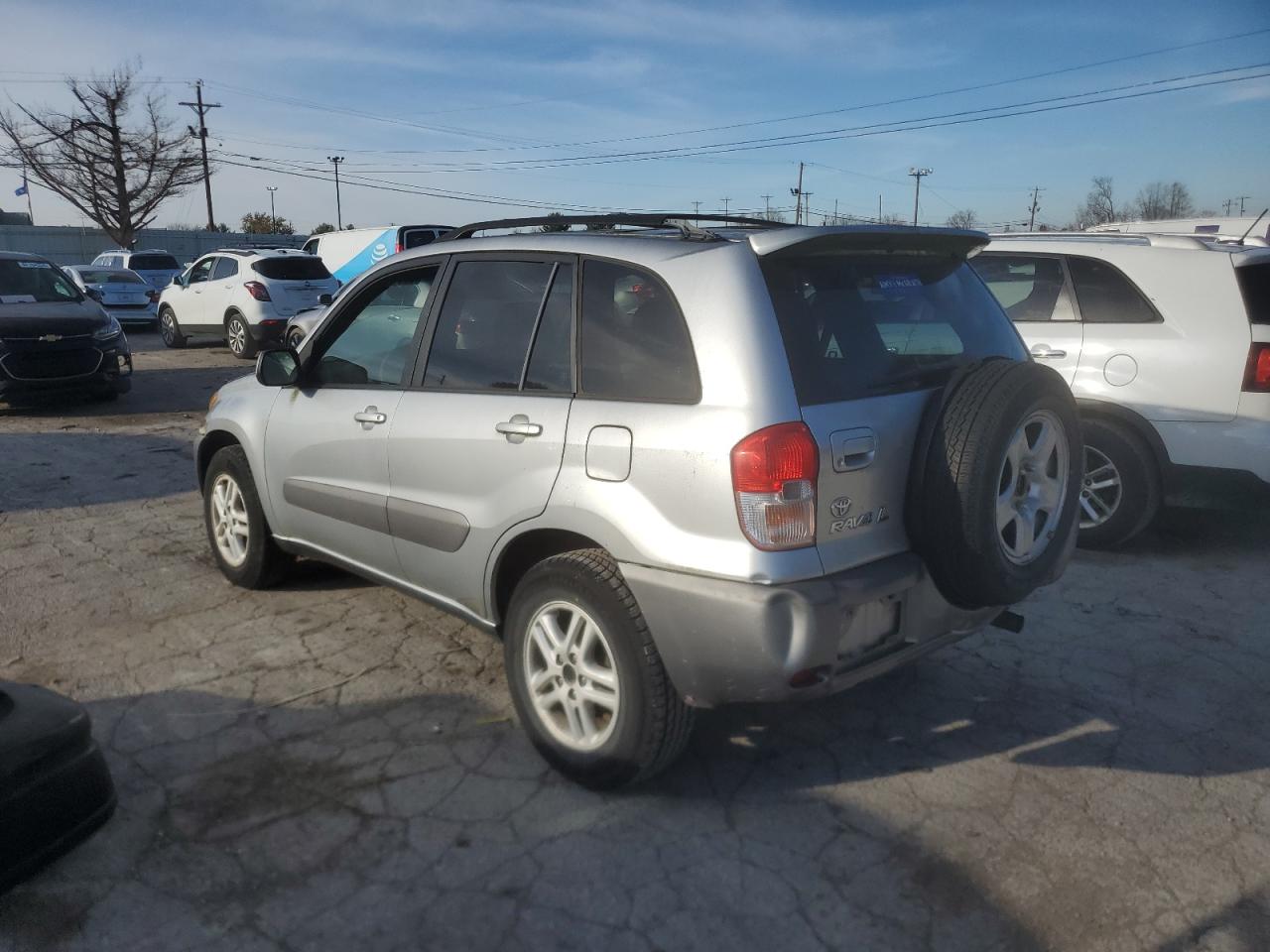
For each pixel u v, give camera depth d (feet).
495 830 10.55
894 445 10.44
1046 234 21.27
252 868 9.95
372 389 13.91
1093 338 19.16
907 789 11.35
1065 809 10.98
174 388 43.80
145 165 141.59
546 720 11.55
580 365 11.25
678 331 10.39
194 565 18.99
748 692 9.93
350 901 9.46
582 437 10.82
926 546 10.59
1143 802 11.12
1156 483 18.93
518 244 12.45
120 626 16.01
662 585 10.03
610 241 11.48
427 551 13.00
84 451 29.53
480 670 14.38
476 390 12.34
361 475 13.93
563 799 11.12
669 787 11.37
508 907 9.37
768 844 10.33
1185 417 18.29
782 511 9.59
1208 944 8.96
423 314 13.39
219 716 13.00
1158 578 18.16
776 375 9.82
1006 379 10.46
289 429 15.31
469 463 12.09
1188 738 12.54
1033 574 11.03
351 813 10.85
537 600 11.34
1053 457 11.50
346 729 12.69
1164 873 9.91
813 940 8.96
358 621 16.16
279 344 54.80
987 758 12.04
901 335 11.30
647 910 9.32
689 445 9.90
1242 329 17.87
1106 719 13.00
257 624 16.05
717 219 12.69
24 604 16.97
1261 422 17.72
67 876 9.83
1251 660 14.71
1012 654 14.93
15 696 9.85
